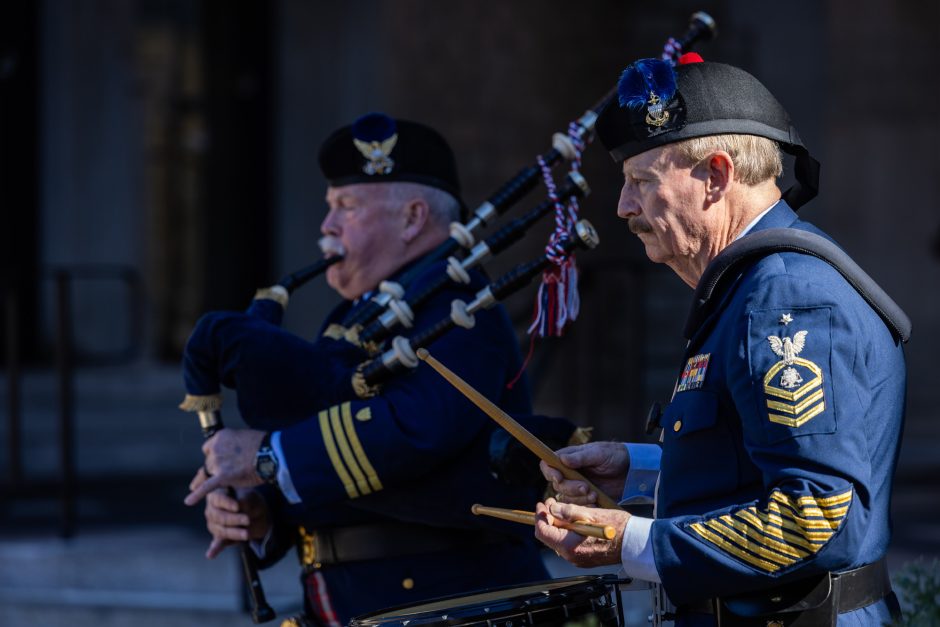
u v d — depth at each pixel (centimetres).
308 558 1202
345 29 3509
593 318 2386
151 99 3722
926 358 3500
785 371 768
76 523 2380
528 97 3541
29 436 3278
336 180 1219
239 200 3778
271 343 1111
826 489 754
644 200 852
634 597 1884
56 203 3706
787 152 873
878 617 812
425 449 1073
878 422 798
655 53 3575
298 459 1088
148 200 3709
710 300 827
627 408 3019
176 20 3738
